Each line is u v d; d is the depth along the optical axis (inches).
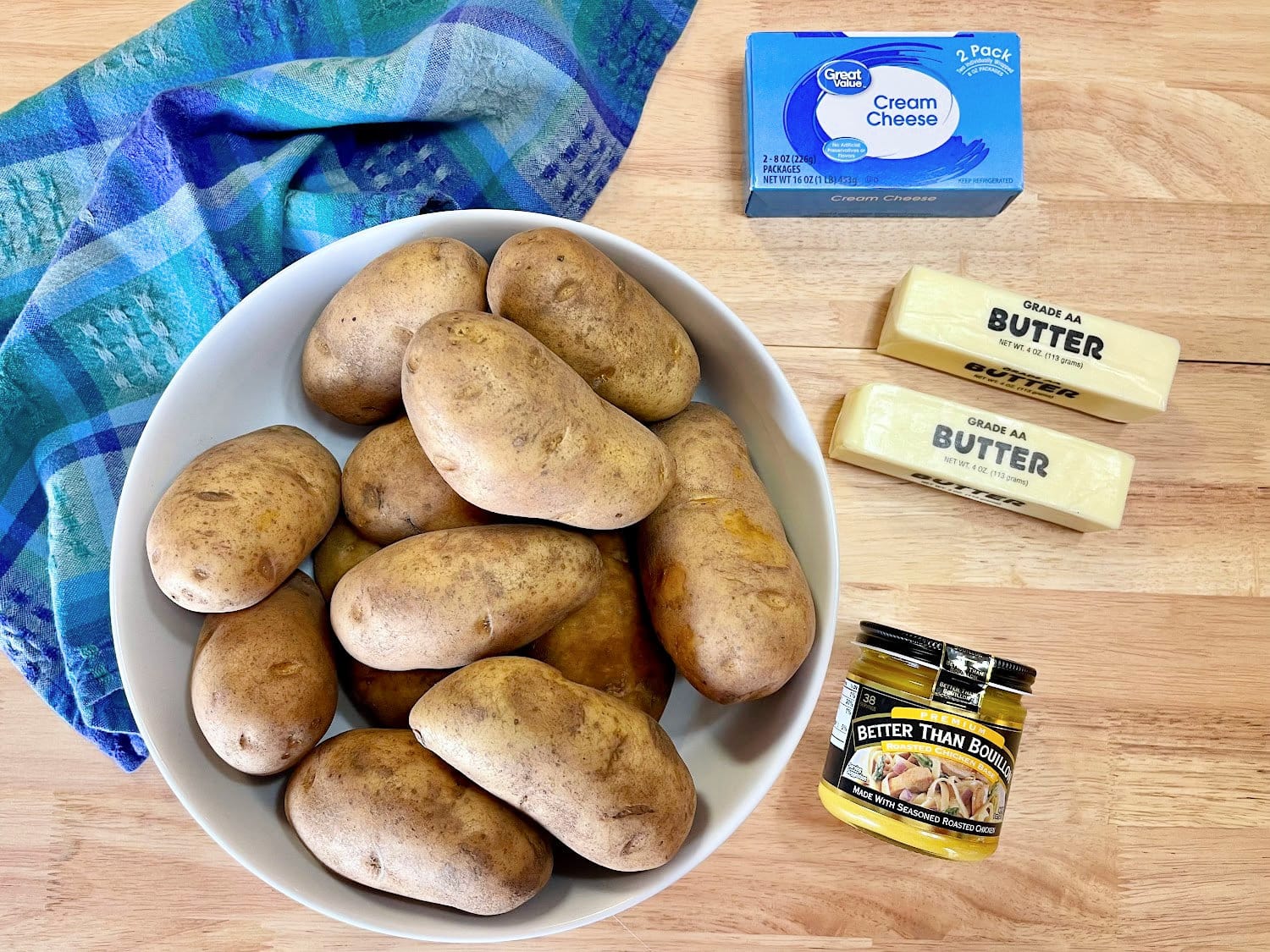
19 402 14.9
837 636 16.5
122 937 15.9
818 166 15.8
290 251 15.6
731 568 12.6
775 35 15.9
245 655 12.3
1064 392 16.3
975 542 16.7
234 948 16.0
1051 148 17.2
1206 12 17.3
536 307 12.7
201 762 13.0
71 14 16.4
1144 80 17.3
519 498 11.9
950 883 16.4
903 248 16.9
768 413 14.6
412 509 13.2
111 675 14.9
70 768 16.1
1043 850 16.4
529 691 11.6
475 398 11.1
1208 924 16.3
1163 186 17.3
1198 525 16.9
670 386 13.6
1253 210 17.2
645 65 16.7
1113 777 16.6
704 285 16.8
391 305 12.9
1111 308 17.0
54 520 14.8
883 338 16.5
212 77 15.8
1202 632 16.7
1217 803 16.5
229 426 14.4
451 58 15.0
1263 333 17.1
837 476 16.7
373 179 16.1
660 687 13.8
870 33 15.9
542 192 16.3
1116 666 16.6
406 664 12.4
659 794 12.0
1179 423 17.0
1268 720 16.6
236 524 12.2
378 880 12.3
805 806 16.3
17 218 15.5
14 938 15.8
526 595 12.1
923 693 14.2
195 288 15.1
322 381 13.8
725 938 16.2
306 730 12.5
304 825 12.4
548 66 15.5
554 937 16.1
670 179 16.8
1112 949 16.3
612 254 14.0
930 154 15.8
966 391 16.9
